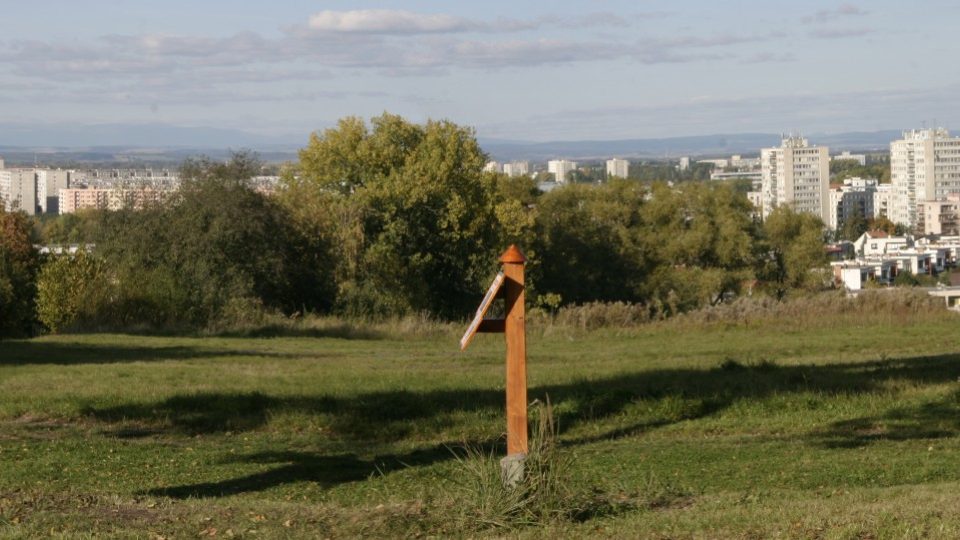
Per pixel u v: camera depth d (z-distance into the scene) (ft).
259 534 30.48
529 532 29.96
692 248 259.80
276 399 57.77
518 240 213.05
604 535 28.91
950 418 53.11
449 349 99.30
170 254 146.30
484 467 32.91
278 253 156.87
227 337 117.50
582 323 116.67
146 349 99.66
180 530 30.96
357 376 69.10
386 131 214.28
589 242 253.24
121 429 54.08
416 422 53.26
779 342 95.45
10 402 58.39
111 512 33.78
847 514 29.50
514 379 32.96
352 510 33.88
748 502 33.47
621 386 60.64
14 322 141.69
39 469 43.24
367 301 160.86
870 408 55.62
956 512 29.25
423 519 31.81
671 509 32.86
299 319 135.33
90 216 157.28
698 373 66.18
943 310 115.75
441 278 197.77
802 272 268.82
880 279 341.62
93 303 130.00
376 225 186.70
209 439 52.06
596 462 43.21
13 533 30.19
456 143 208.85
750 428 52.34
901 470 40.45
